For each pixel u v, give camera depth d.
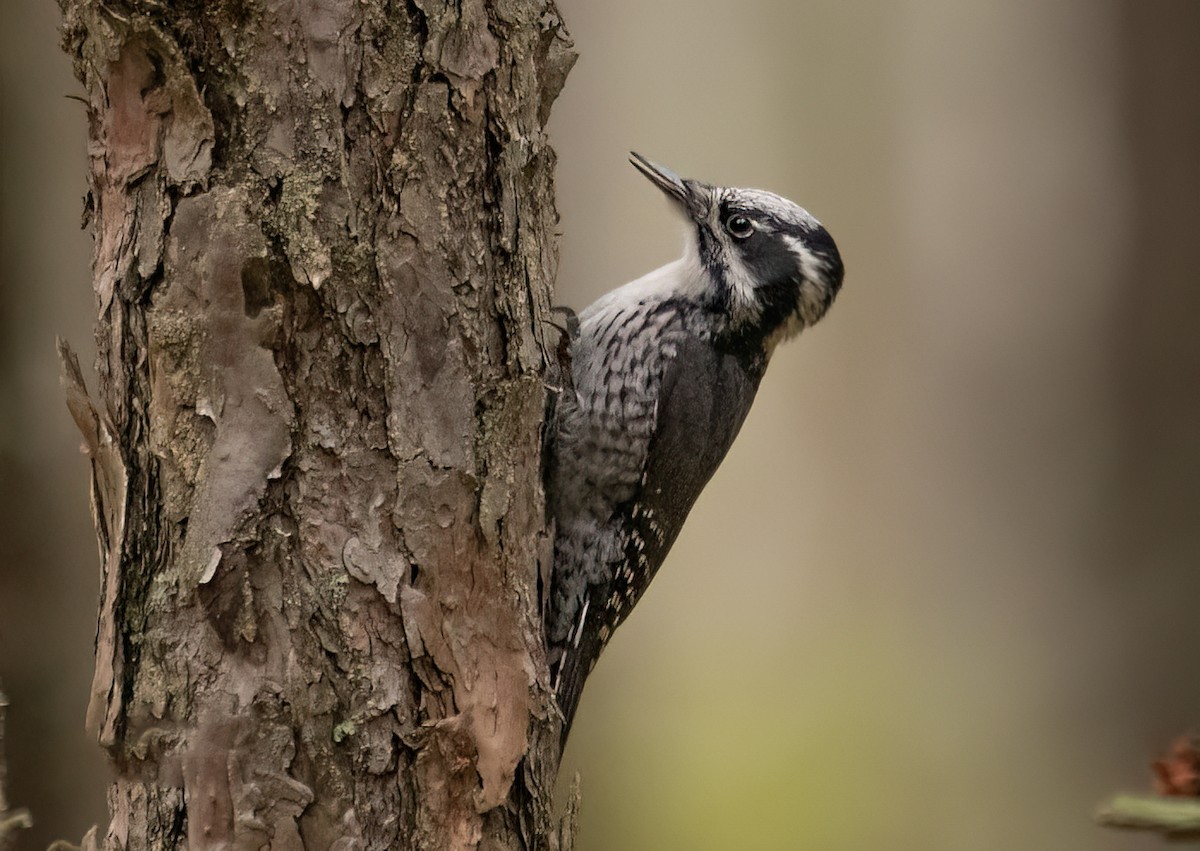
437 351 6.58
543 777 7.00
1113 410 18.48
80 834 10.32
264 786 6.15
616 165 20.14
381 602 6.36
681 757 18.34
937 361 19.84
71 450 10.88
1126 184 18.33
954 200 19.61
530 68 7.13
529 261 7.13
